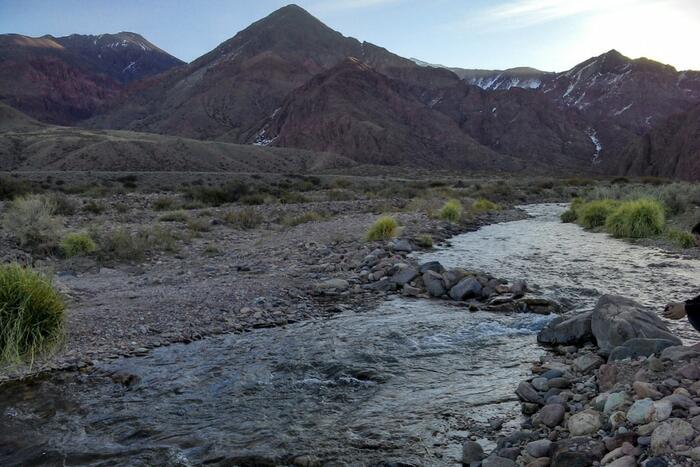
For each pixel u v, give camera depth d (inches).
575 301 478.3
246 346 366.6
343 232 906.1
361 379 306.0
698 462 160.7
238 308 453.7
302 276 587.2
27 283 307.6
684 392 204.5
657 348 267.3
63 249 651.5
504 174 5457.7
